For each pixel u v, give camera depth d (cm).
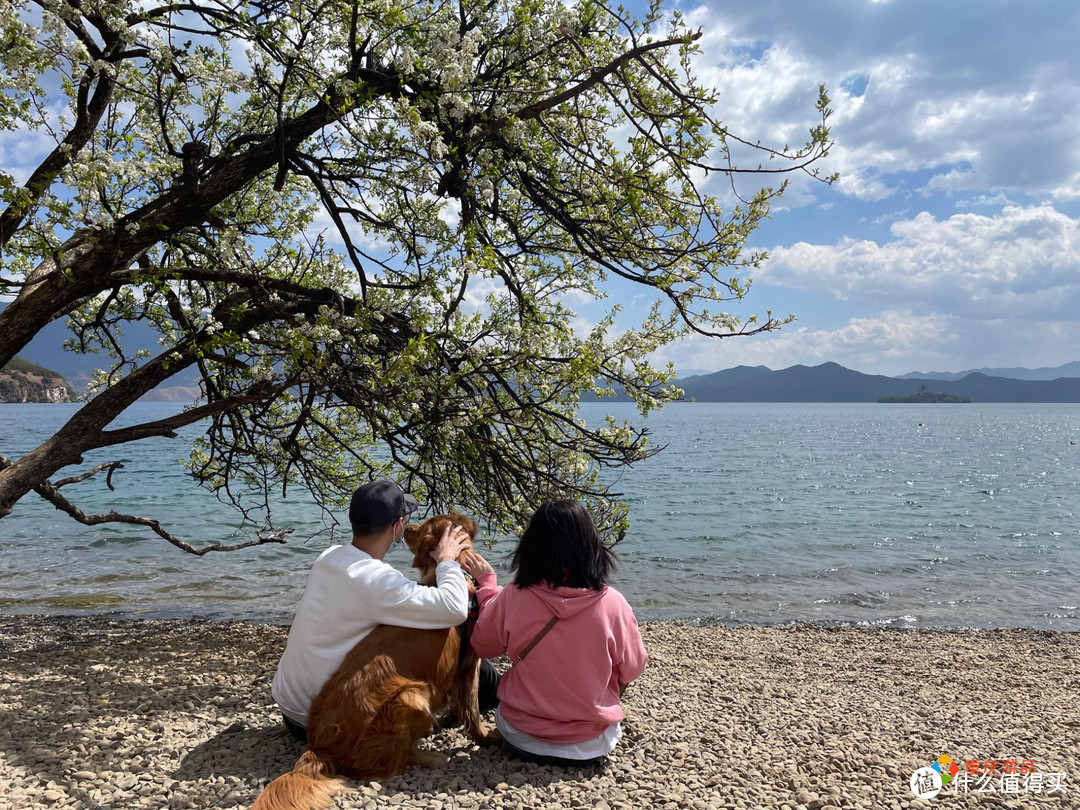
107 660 666
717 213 580
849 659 903
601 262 586
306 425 773
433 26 501
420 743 371
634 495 3064
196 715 447
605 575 350
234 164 562
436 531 372
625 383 564
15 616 1063
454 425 530
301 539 1797
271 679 569
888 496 3166
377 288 560
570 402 603
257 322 581
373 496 330
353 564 324
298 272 650
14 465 527
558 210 614
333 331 501
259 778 322
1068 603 1344
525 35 559
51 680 554
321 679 323
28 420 10525
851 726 504
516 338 538
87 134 538
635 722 449
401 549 1633
